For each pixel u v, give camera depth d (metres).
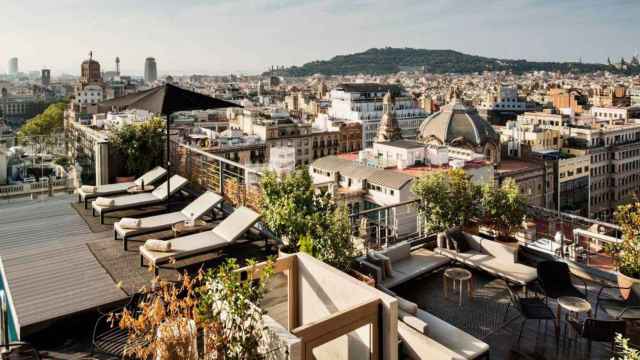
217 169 14.70
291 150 54.97
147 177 15.00
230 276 5.70
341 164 77.69
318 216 9.62
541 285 9.18
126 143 16.67
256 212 10.95
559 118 129.25
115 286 8.57
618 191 116.19
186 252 9.30
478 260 11.43
